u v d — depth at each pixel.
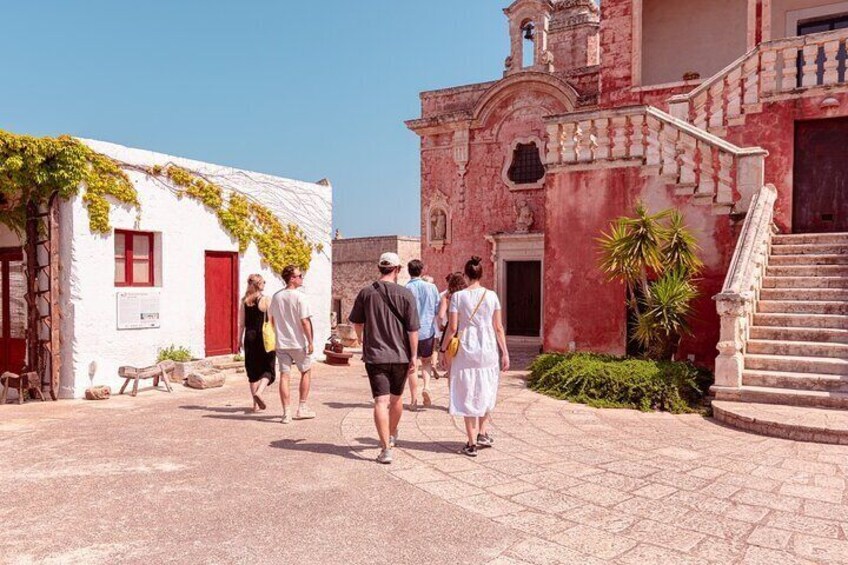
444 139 21.05
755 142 11.95
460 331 5.79
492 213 20.14
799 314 8.75
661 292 9.19
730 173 10.17
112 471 5.31
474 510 4.39
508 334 19.89
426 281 8.55
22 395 8.96
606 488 4.89
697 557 3.64
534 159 19.58
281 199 13.70
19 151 8.88
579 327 11.27
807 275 9.54
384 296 5.55
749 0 14.26
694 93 12.49
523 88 19.34
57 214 9.45
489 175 20.17
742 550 3.75
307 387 7.41
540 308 19.42
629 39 16.00
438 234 21.08
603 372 8.73
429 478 5.11
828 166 11.72
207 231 11.91
